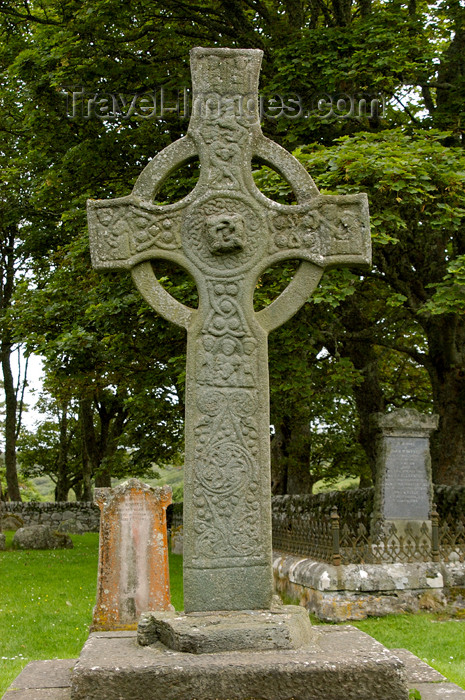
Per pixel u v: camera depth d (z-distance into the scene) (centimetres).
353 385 1578
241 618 434
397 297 1262
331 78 1316
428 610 972
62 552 1856
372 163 1080
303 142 1407
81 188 1502
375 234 1103
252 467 467
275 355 1268
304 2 1683
